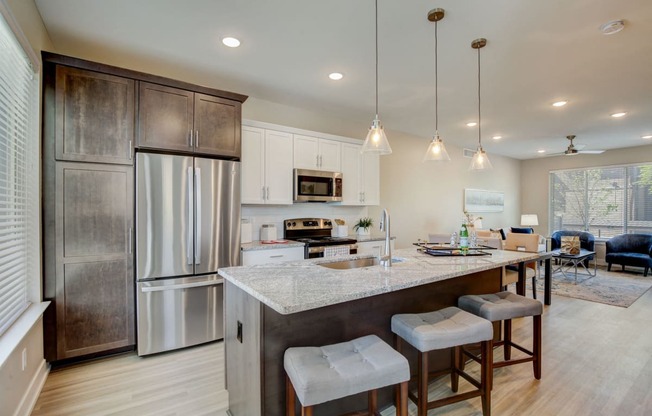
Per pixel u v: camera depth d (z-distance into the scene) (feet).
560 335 10.70
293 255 11.96
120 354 9.10
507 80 11.41
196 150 9.86
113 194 8.73
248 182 11.94
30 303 7.58
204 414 6.56
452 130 18.54
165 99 9.41
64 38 8.61
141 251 8.91
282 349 5.45
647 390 7.42
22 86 6.89
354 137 16.76
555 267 23.39
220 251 10.09
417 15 7.57
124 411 6.63
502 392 7.34
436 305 7.69
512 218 27.53
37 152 7.61
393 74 10.94
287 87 12.10
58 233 8.09
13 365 5.90
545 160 27.17
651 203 22.04
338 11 7.43
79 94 8.29
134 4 7.16
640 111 14.87
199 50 9.32
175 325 9.31
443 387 7.52
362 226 15.90
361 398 6.36
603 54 9.43
